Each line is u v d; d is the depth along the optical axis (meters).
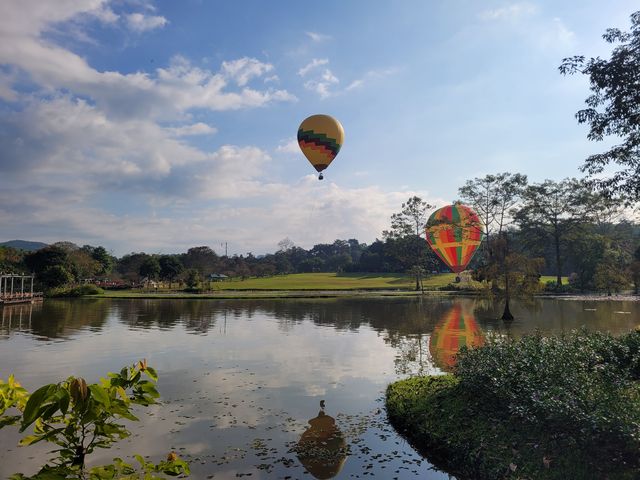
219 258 99.06
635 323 21.62
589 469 5.33
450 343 16.64
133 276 78.38
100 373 11.87
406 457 6.73
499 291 25.12
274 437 7.47
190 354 14.63
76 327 21.77
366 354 14.60
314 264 116.69
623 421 5.56
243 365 12.93
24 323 23.36
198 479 5.98
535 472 5.54
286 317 26.34
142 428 7.86
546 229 53.34
